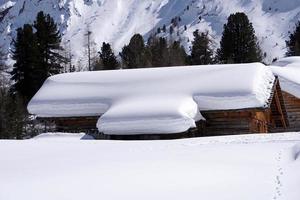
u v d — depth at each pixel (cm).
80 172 1291
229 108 2803
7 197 1041
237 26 7356
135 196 1034
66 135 2808
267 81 3028
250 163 1405
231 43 7319
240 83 2859
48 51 6250
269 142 1934
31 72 5797
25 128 4612
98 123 2797
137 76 3175
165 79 3069
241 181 1166
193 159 1489
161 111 2723
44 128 4544
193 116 2752
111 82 3175
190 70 3125
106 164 1416
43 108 3133
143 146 1956
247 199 1007
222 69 3055
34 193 1068
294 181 1155
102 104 3028
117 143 2106
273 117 3466
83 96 3111
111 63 7388
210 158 1505
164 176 1221
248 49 7294
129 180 1179
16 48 5875
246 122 2877
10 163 1509
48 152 1777
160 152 1697
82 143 2120
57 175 1260
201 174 1245
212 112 2858
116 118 2761
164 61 7338
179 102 2798
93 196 1037
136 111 2775
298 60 5350
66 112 3094
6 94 5103
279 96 3291
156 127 2695
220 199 1010
